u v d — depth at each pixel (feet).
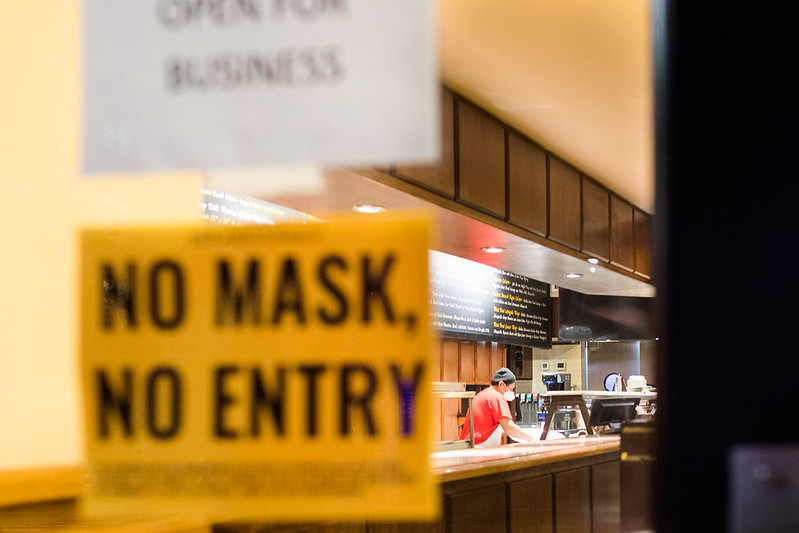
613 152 10.63
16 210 4.03
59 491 3.76
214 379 3.07
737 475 2.81
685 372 2.92
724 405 2.86
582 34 7.06
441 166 7.89
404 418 2.93
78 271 3.22
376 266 2.98
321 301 3.00
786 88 2.88
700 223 2.95
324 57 2.94
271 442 3.01
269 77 2.97
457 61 7.69
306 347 3.00
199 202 3.44
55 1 3.81
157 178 3.35
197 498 3.06
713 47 2.94
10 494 3.64
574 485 9.34
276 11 2.96
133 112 3.06
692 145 2.97
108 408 3.15
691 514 2.84
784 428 2.82
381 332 2.97
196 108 3.01
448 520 7.13
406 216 2.97
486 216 9.20
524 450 9.94
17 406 3.95
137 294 3.15
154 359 3.11
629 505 4.95
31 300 3.92
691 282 2.94
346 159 2.92
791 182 2.86
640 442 4.83
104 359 3.16
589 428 11.60
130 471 3.11
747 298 2.88
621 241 12.44
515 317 17.65
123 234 3.16
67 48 3.75
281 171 3.16
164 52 3.04
